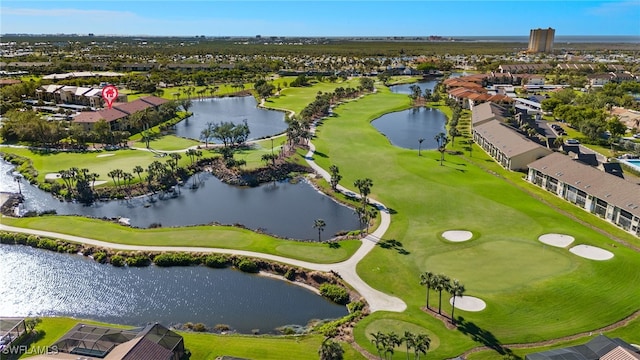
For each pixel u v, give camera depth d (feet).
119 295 216.74
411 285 214.28
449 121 582.35
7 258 248.32
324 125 538.47
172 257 242.99
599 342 157.17
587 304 194.08
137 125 512.63
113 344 162.81
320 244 256.11
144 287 223.10
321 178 366.22
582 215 287.89
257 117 614.34
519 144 391.45
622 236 257.14
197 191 355.56
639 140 469.57
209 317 200.44
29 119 481.87
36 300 212.23
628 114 583.17
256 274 233.14
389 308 197.36
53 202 329.72
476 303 197.06
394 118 620.08
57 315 201.57
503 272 220.43
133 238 264.72
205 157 418.10
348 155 421.59
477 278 216.13
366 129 522.47
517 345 171.22
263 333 189.47
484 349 169.07
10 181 368.07
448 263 231.09
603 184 289.33
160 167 360.48
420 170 377.09
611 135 478.59
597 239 251.39
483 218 283.59
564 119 543.39
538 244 247.29
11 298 213.25
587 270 218.79
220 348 173.68
